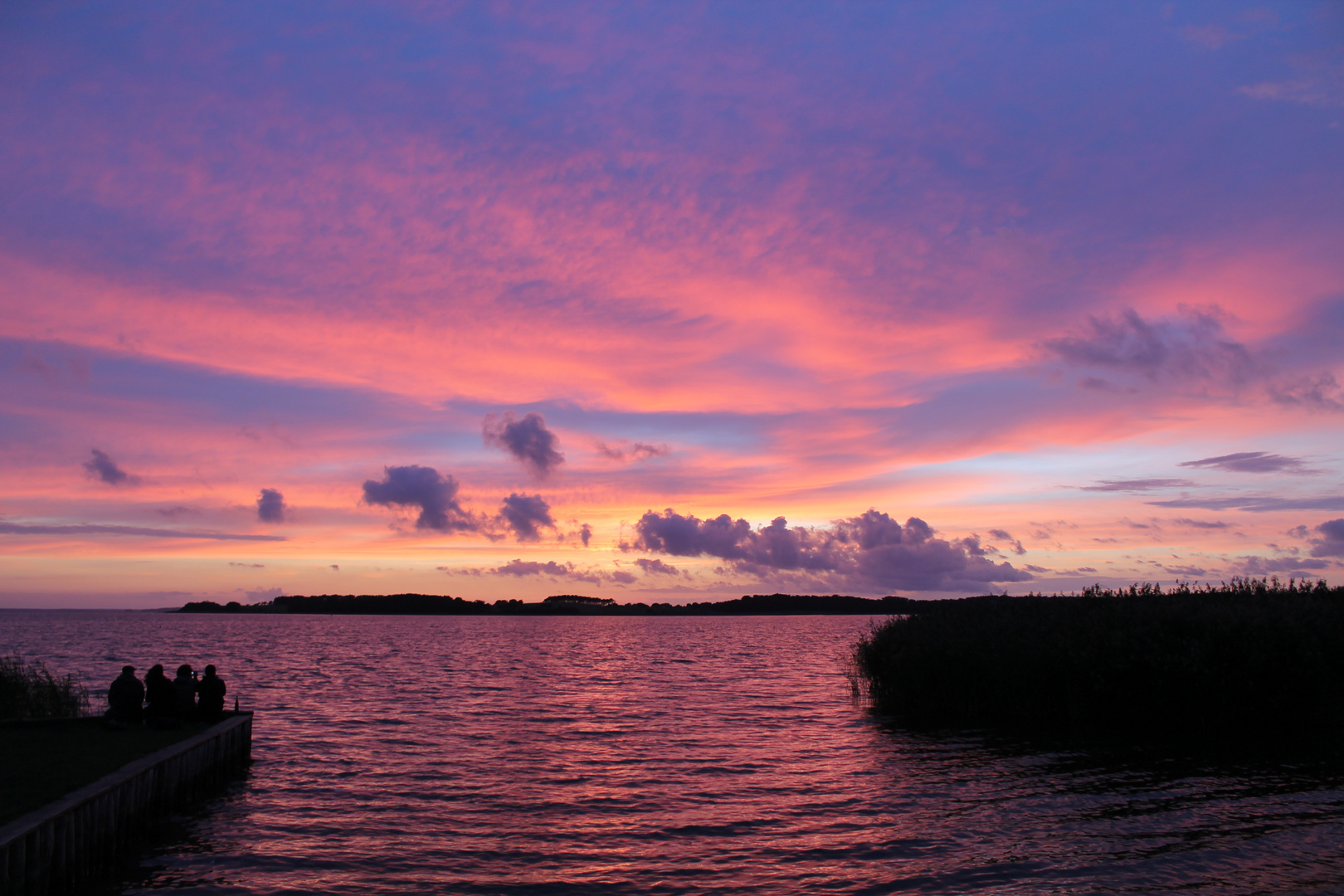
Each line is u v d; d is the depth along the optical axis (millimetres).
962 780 18000
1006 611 29500
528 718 29812
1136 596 27859
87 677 44938
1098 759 19703
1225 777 17531
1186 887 11227
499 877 12125
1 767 13727
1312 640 21281
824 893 11359
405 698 36469
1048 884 11453
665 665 61188
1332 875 11570
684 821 15258
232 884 11773
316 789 17859
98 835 11820
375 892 11500
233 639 103000
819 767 20000
